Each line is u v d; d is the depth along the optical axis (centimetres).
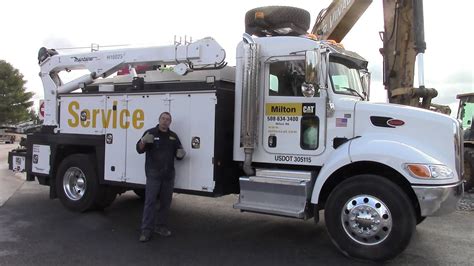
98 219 792
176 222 786
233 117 708
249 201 648
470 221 820
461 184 577
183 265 558
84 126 834
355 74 706
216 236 696
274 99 650
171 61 777
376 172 604
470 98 1329
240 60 672
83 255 590
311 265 563
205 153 688
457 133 580
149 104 748
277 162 650
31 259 570
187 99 706
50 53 934
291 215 609
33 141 927
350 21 908
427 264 569
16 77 6203
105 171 802
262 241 670
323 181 597
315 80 591
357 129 606
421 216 592
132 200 969
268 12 677
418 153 558
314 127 627
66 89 902
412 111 588
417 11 771
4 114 6031
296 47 636
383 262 573
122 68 853
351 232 580
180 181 709
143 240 656
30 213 835
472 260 587
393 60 864
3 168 1639
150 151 670
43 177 916
